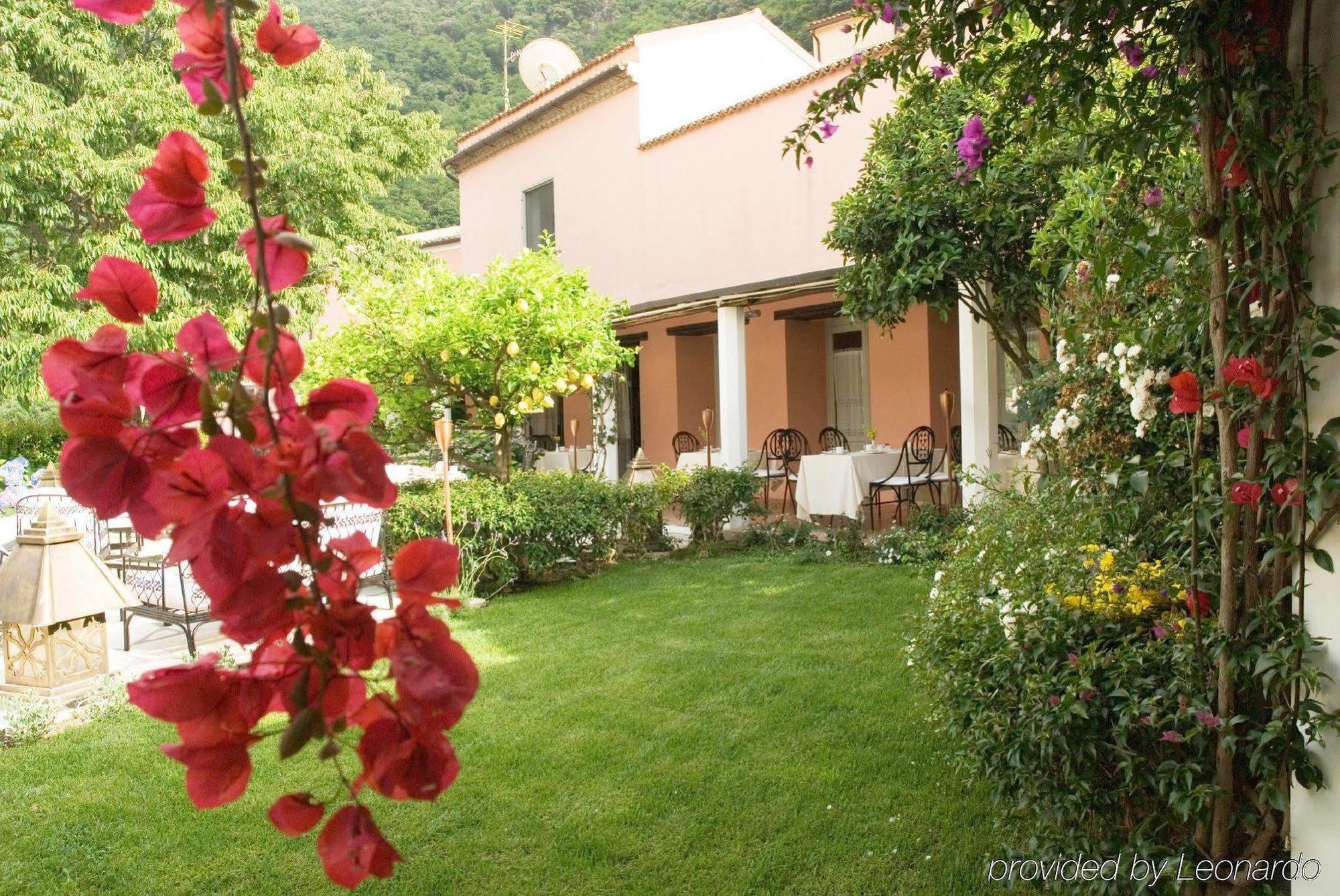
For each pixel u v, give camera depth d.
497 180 13.20
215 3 0.62
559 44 14.01
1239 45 1.70
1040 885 2.34
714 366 11.93
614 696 3.97
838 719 3.58
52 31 10.27
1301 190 1.67
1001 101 2.21
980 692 2.28
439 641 0.63
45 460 13.23
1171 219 1.94
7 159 9.73
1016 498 3.51
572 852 2.67
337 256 12.37
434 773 0.60
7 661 4.21
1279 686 1.77
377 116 13.80
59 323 9.76
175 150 0.68
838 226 6.16
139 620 5.90
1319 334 1.66
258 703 0.62
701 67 10.93
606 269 11.06
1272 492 1.71
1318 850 1.72
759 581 6.34
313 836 2.82
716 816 2.84
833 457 7.82
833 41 11.07
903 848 2.60
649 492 7.61
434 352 6.37
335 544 0.64
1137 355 2.40
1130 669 2.02
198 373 0.71
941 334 9.16
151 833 2.86
